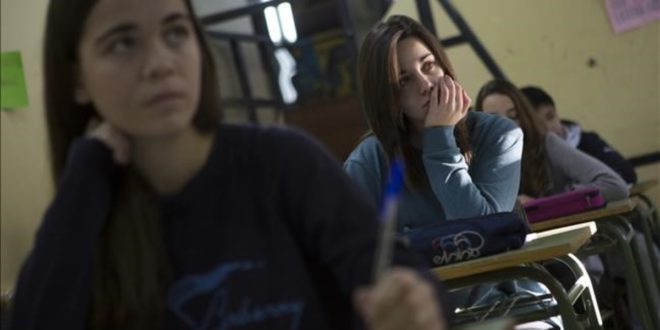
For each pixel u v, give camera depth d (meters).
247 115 5.84
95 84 1.12
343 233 1.08
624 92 5.27
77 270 1.11
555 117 4.28
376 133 2.50
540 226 3.11
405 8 5.21
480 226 2.07
